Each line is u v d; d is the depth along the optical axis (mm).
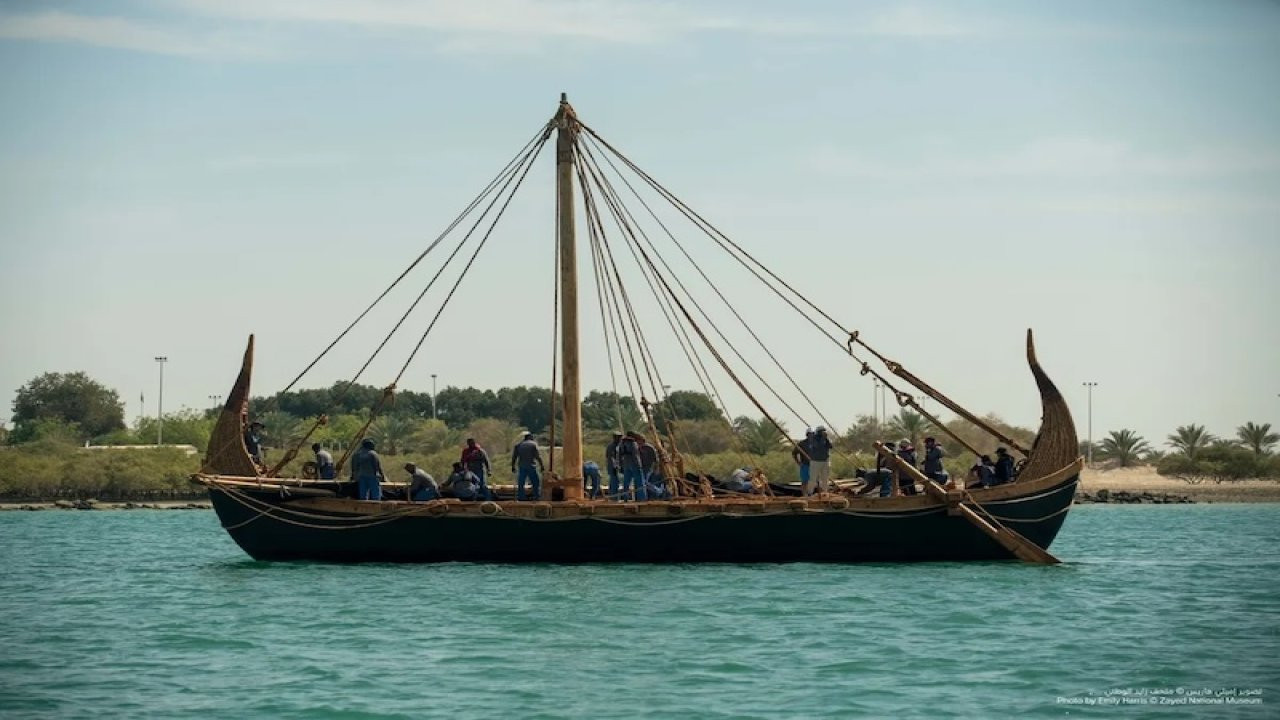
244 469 81250
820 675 50000
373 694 47250
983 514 78312
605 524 77562
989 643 56031
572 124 82062
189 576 81938
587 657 53188
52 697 47125
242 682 49281
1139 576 80000
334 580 74375
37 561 97688
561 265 81750
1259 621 61688
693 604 65375
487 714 44469
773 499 77500
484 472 82000
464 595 68500
